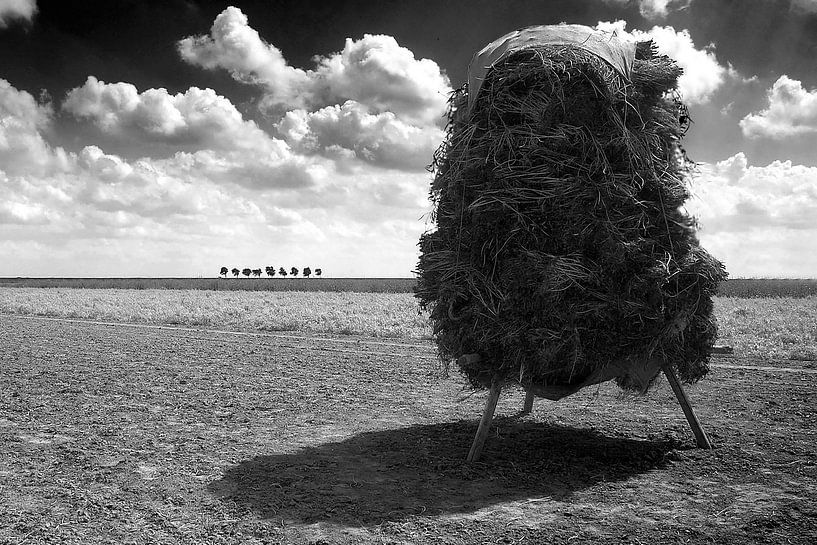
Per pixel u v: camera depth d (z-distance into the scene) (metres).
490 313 6.08
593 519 4.75
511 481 5.67
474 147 6.28
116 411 8.58
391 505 5.06
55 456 6.46
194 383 10.61
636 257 6.00
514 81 6.11
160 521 4.74
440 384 10.47
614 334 5.97
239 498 5.21
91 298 37.78
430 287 6.71
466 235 6.28
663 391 9.63
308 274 113.00
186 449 6.72
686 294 6.31
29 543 4.35
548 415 8.30
